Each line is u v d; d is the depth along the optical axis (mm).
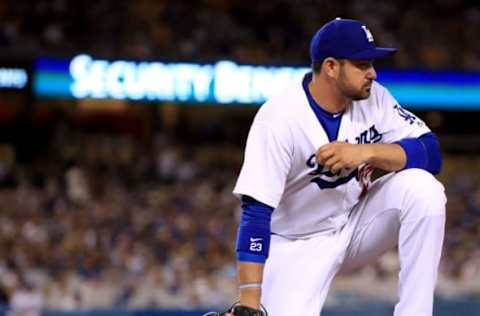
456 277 52719
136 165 76438
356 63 13844
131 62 75250
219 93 76625
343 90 13984
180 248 56531
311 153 14391
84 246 56250
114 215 62188
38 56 73500
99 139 84375
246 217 14023
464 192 70812
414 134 14836
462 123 91312
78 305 47688
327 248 15367
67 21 79562
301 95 14422
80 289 49000
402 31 86312
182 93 76188
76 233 58062
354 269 16203
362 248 15516
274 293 15422
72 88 74438
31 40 76312
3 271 50750
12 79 73688
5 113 80750
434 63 81688
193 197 68375
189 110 89500
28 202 64625
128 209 64000
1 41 74125
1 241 55531
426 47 84188
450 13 90062
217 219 62281
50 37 77375
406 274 14195
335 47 13852
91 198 67812
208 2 85250
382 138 14977
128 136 86438
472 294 49250
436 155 14602
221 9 85000
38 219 60531
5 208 62875
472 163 90312
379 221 14969
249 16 85000
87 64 74438
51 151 81250
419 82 80625
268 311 15391
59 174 73938
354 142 14578
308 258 15391
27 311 43594
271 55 81438
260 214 13984
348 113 14539
